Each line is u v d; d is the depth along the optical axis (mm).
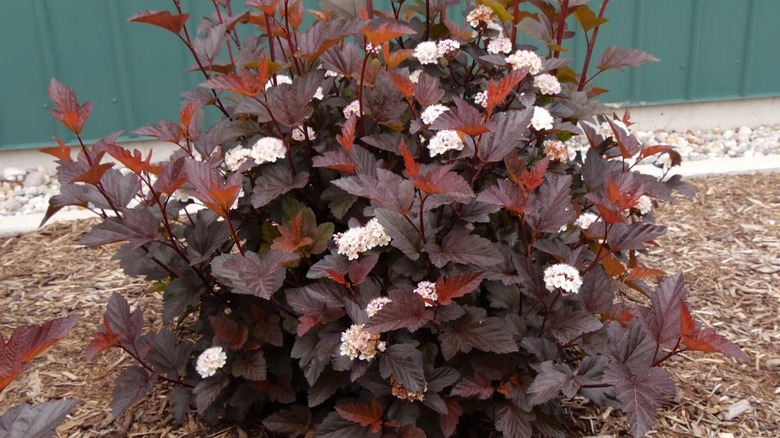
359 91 983
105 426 1107
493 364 933
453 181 824
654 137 2482
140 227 940
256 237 1063
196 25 2211
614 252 1066
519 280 896
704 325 1328
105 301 1448
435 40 1193
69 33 2146
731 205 1828
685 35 2434
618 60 1193
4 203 2014
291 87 964
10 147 2213
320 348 884
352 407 901
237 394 1010
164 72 2232
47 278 1553
